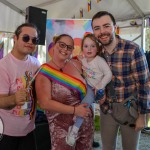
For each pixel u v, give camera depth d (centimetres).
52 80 169
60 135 172
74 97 173
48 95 166
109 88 196
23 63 179
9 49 459
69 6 425
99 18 186
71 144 171
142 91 188
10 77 170
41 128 273
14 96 161
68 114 172
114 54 192
